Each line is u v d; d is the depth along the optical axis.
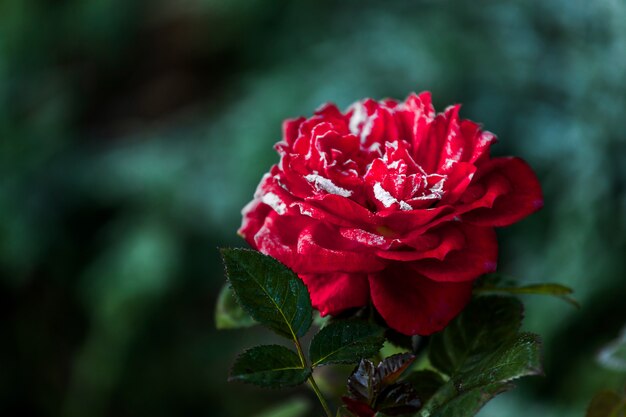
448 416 0.30
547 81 1.05
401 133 0.35
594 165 0.95
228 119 1.25
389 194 0.33
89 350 1.26
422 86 1.11
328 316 0.35
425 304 0.33
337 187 0.33
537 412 0.90
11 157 1.32
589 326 0.90
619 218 0.91
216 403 1.26
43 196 1.32
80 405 1.27
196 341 1.28
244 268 0.32
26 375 1.32
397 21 1.18
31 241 1.29
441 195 0.33
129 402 1.26
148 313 1.23
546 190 1.03
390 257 0.32
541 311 0.92
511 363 0.30
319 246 0.33
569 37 1.01
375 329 0.32
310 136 0.35
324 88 1.16
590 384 0.84
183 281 1.24
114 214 1.32
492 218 0.34
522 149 1.07
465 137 0.35
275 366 0.31
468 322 0.36
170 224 1.23
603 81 0.94
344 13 1.29
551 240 0.99
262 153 1.18
